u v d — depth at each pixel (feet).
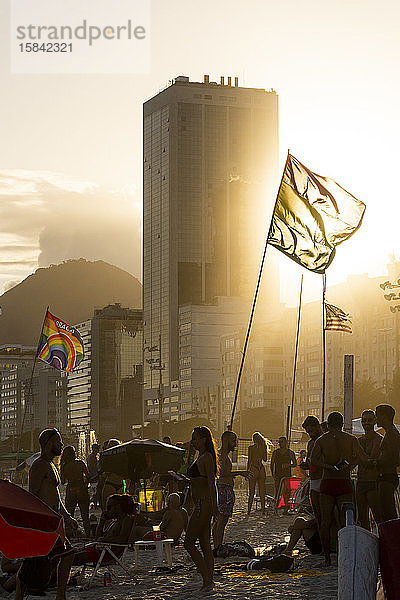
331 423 56.85
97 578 58.54
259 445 110.01
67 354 182.19
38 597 50.31
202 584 53.42
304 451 118.42
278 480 109.60
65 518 47.55
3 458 268.21
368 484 58.90
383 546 35.17
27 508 40.52
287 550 63.21
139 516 78.64
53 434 48.11
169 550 61.82
